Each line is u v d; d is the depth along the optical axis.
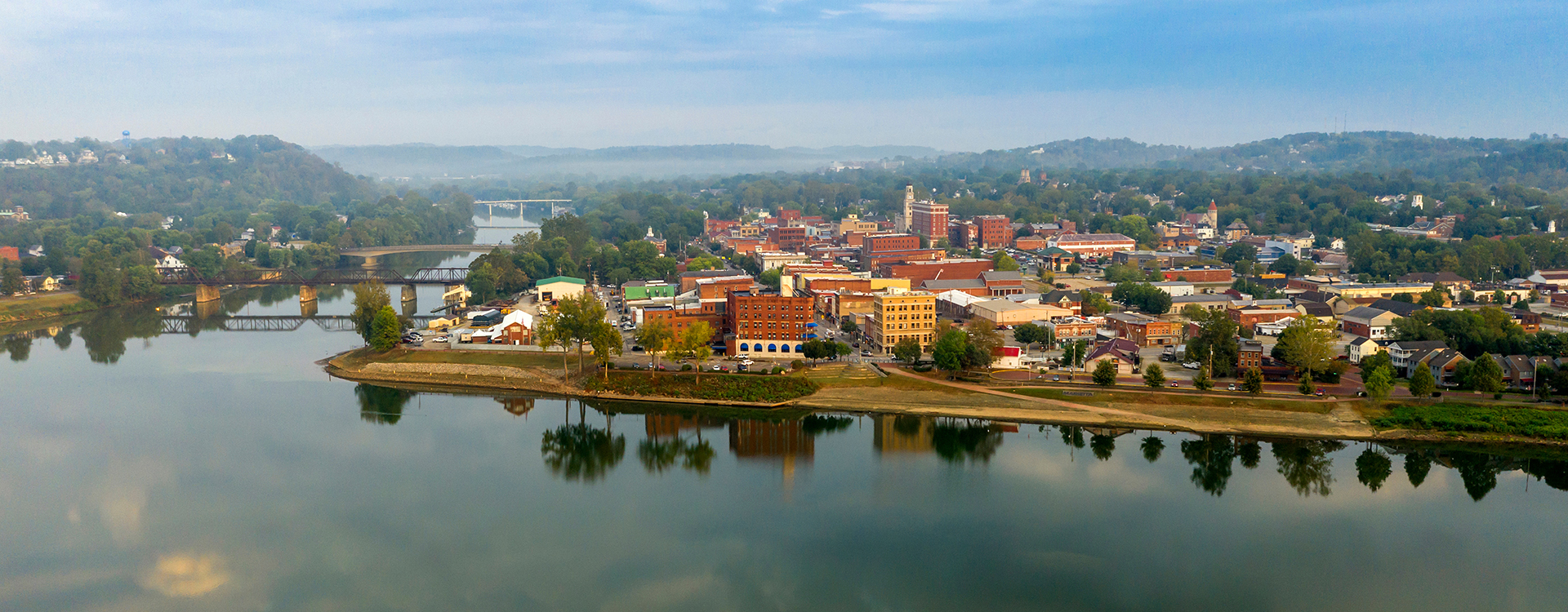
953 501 178.38
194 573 151.25
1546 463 196.00
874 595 143.50
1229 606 140.12
